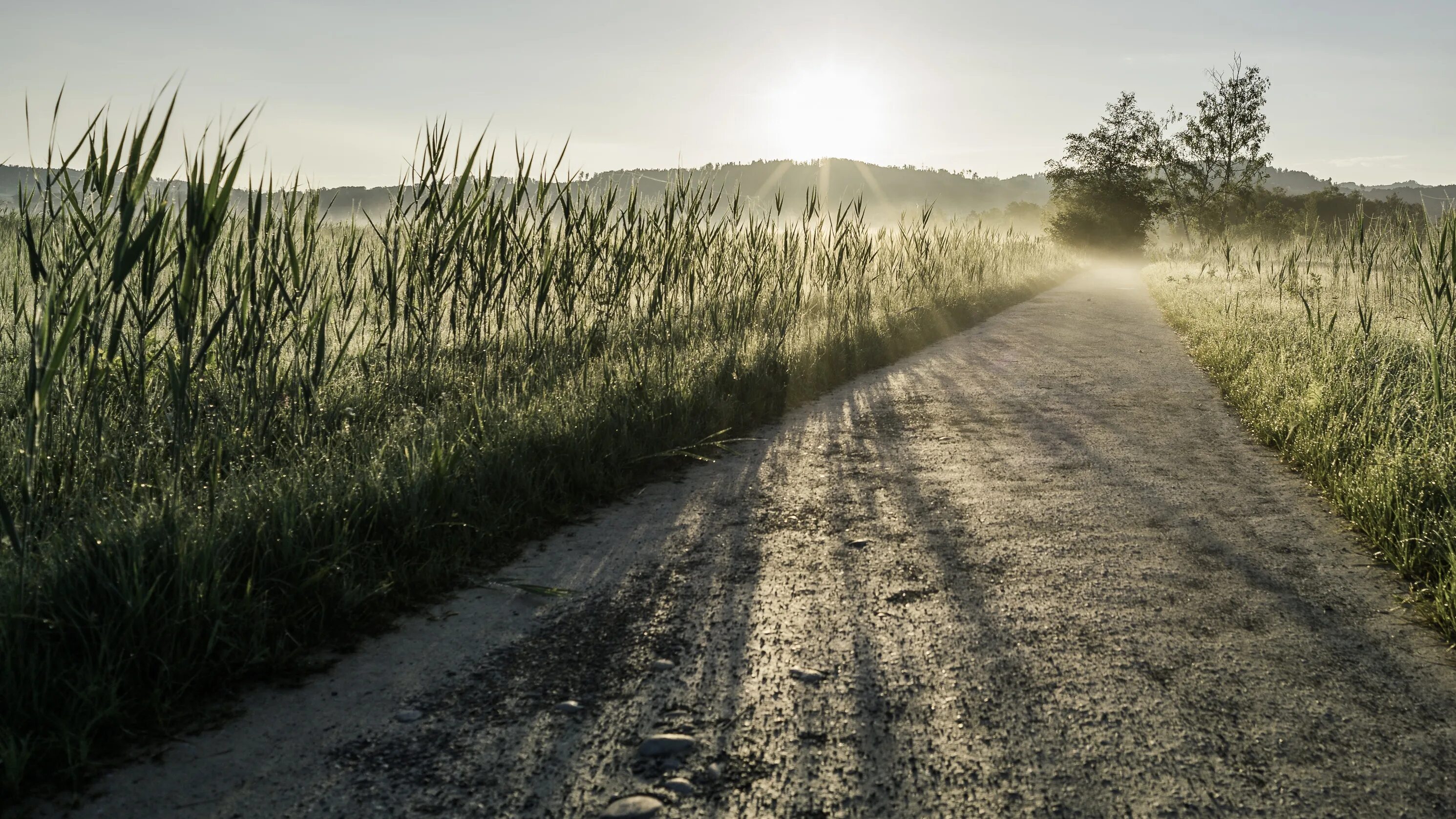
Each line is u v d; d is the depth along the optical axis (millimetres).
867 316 12180
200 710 2688
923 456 6086
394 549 3848
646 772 2371
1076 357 11125
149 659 2758
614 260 8250
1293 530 4449
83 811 2182
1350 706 2723
